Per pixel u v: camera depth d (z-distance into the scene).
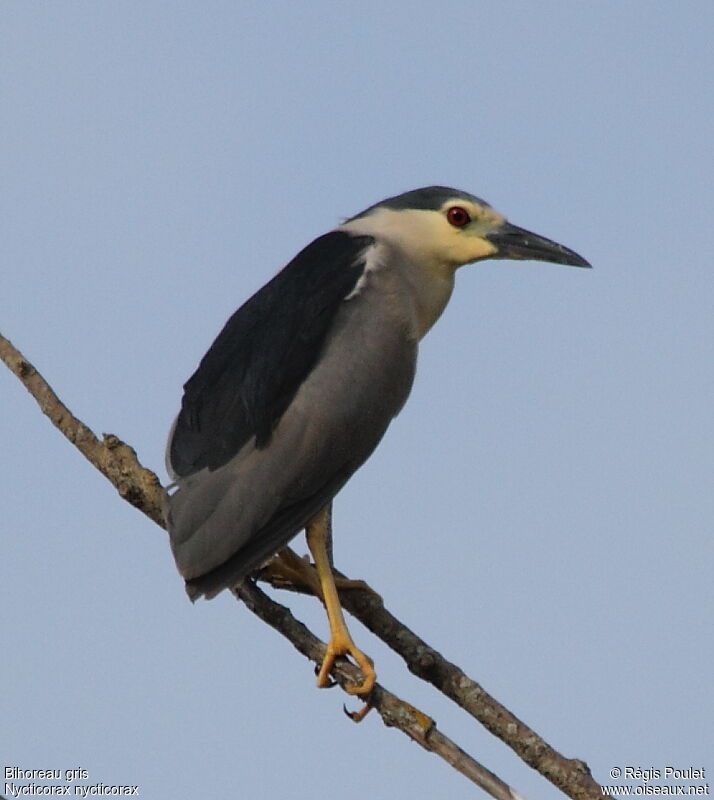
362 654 9.53
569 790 8.70
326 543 10.60
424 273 12.49
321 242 11.82
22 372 10.29
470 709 9.09
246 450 10.38
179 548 9.98
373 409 10.95
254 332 10.88
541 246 12.46
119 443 10.37
